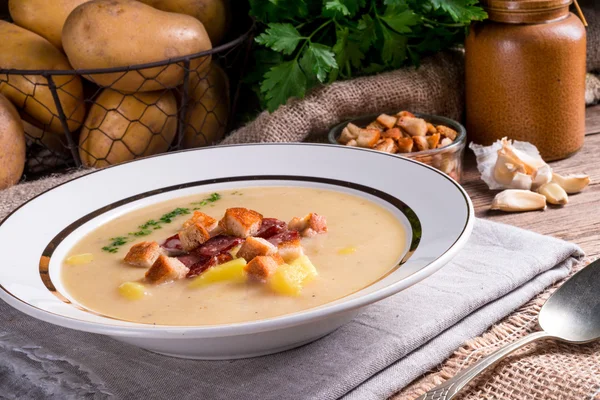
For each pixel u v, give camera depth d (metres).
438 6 0.97
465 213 0.75
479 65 0.99
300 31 1.03
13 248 0.78
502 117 1.00
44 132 1.02
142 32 0.95
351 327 0.75
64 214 0.83
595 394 0.69
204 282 0.74
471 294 0.76
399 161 0.84
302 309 0.71
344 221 0.81
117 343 0.75
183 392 0.71
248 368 0.72
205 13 1.02
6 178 0.97
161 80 0.97
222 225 0.80
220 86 1.04
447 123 0.99
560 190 0.92
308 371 0.72
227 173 0.88
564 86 0.98
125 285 0.75
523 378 0.71
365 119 1.00
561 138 1.00
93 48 0.95
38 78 0.98
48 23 1.00
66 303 0.72
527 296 0.78
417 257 0.73
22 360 0.75
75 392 0.71
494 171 0.95
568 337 0.73
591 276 0.76
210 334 0.67
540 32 0.97
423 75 1.04
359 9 1.03
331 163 0.86
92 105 1.00
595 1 1.17
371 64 1.04
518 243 0.82
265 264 0.74
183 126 1.01
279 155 0.88
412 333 0.73
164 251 0.79
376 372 0.72
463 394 0.70
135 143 0.99
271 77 0.98
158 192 0.87
